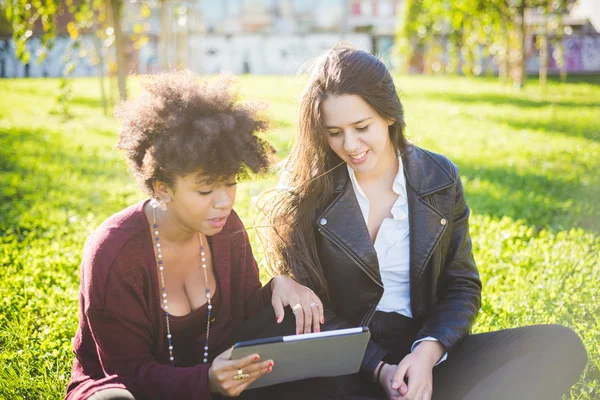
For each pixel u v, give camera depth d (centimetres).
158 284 224
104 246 214
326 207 247
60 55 2422
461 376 228
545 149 868
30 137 924
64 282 381
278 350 199
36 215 532
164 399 209
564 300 353
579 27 2827
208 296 236
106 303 212
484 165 768
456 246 253
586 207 565
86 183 663
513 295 366
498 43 1880
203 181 203
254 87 1858
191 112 204
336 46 248
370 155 235
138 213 223
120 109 217
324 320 238
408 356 226
